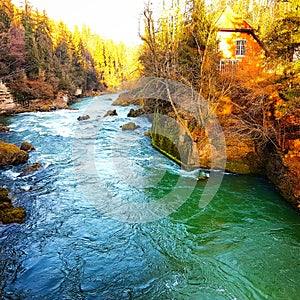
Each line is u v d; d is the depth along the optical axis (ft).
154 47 49.47
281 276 20.08
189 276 20.21
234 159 41.14
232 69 49.55
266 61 41.50
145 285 19.36
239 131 42.50
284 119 36.83
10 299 17.90
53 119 82.99
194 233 25.66
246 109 42.39
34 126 72.28
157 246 23.72
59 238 24.61
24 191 33.86
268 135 38.60
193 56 50.88
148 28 49.62
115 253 22.77
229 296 18.30
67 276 20.13
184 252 22.98
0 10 107.55
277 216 28.58
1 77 95.76
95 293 18.63
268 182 37.27
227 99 43.57
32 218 27.78
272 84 38.04
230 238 24.81
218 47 56.85
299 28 32.68
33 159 46.01
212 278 19.99
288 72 35.50
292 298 18.10
